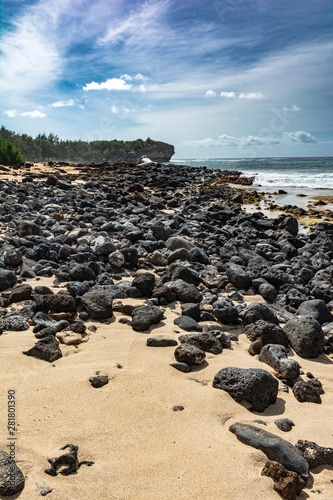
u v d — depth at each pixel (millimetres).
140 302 5492
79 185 21781
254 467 2486
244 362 4004
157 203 17141
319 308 5590
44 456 2439
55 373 3434
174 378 3512
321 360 4418
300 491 2369
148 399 3121
